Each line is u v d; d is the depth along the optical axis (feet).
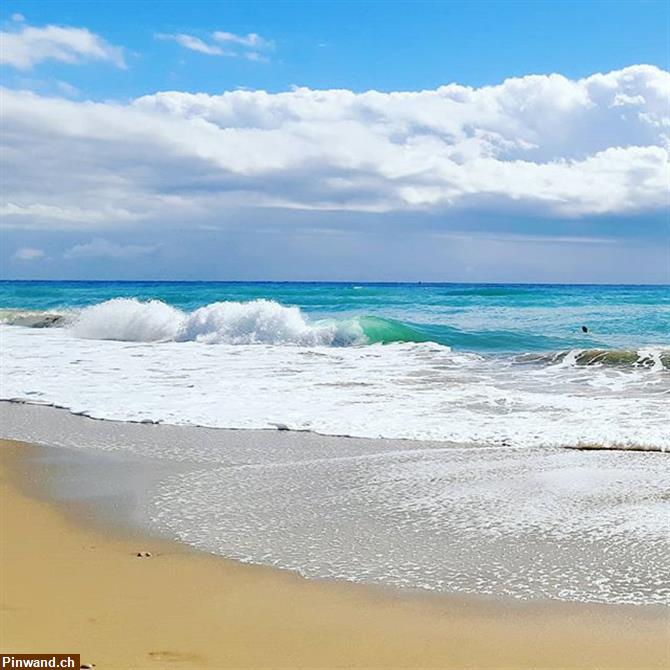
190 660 13.01
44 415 37.11
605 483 24.57
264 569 17.63
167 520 21.26
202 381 47.21
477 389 43.98
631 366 52.29
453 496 23.32
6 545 19.13
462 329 82.74
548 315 105.91
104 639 13.75
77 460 28.37
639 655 13.42
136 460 28.37
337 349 64.90
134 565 17.83
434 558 18.29
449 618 15.01
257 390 43.86
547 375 49.49
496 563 17.94
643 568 17.53
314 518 21.39
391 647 13.71
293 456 28.86
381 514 21.68
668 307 121.80
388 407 38.50
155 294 163.84
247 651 13.43
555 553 18.52
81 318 78.79
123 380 47.67
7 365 54.54
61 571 17.33
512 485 24.45
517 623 14.79
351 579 17.04
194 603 15.62
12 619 14.53
